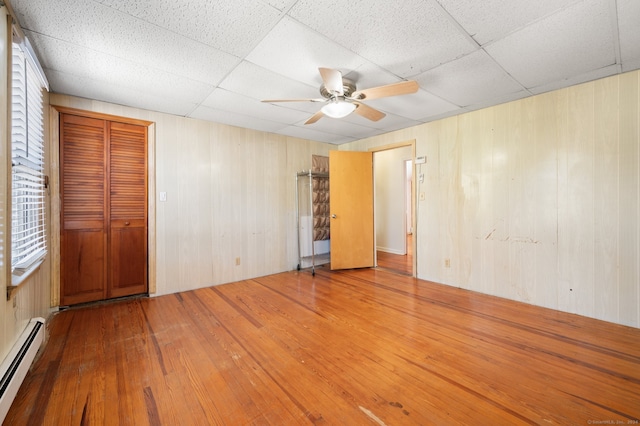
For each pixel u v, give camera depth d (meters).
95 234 2.89
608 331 2.23
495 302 2.94
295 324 2.44
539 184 2.78
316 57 2.05
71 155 2.74
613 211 2.37
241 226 3.89
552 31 1.75
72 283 2.78
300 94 2.73
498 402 1.46
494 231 3.13
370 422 1.34
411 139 3.94
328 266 4.76
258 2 1.49
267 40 1.84
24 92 1.84
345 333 2.26
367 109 2.54
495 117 3.08
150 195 3.17
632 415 1.36
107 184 2.93
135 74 2.29
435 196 3.68
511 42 1.87
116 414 1.40
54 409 1.43
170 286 3.29
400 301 3.00
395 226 6.04
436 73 2.31
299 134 4.34
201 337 2.21
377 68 2.22
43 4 1.47
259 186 4.08
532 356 1.89
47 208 2.57
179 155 3.35
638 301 2.27
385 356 1.91
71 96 2.70
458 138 3.41
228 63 2.13
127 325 2.43
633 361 1.81
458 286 3.48
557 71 2.28
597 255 2.46
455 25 1.70
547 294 2.76
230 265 3.78
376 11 1.57
